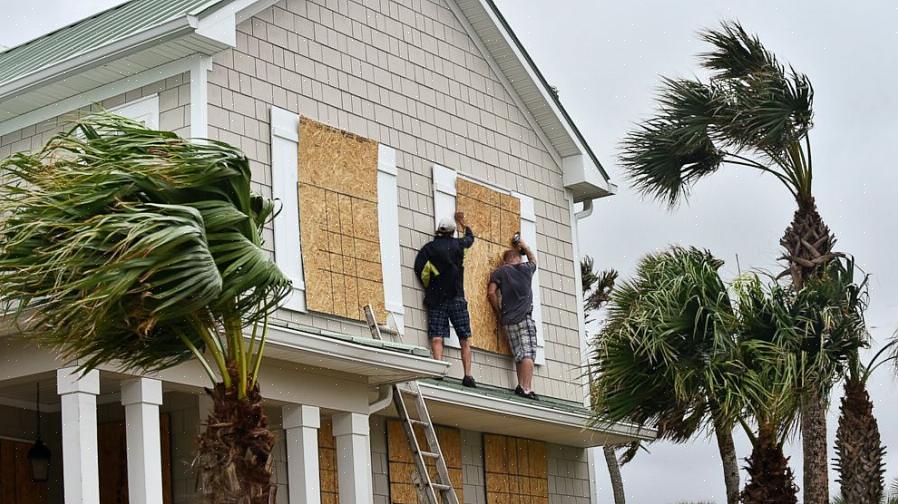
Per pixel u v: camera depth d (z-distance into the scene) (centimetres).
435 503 1573
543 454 2062
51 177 878
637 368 1606
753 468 1585
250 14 1648
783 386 1532
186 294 863
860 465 1764
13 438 1648
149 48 1546
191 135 1543
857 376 1772
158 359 955
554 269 2102
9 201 883
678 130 1958
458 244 1842
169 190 888
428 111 1919
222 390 932
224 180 913
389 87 1858
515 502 1973
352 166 1762
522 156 2086
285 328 1390
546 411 1883
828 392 1594
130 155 888
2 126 1689
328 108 1748
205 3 1572
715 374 1560
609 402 1638
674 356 1563
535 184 2100
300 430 1472
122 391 1333
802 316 1595
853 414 1773
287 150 1670
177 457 1562
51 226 866
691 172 2023
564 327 2091
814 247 1922
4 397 1630
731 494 2519
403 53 1897
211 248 899
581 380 2091
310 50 1739
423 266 1822
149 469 1308
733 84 1923
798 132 1906
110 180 870
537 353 2017
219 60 1592
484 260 1958
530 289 1970
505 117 2066
